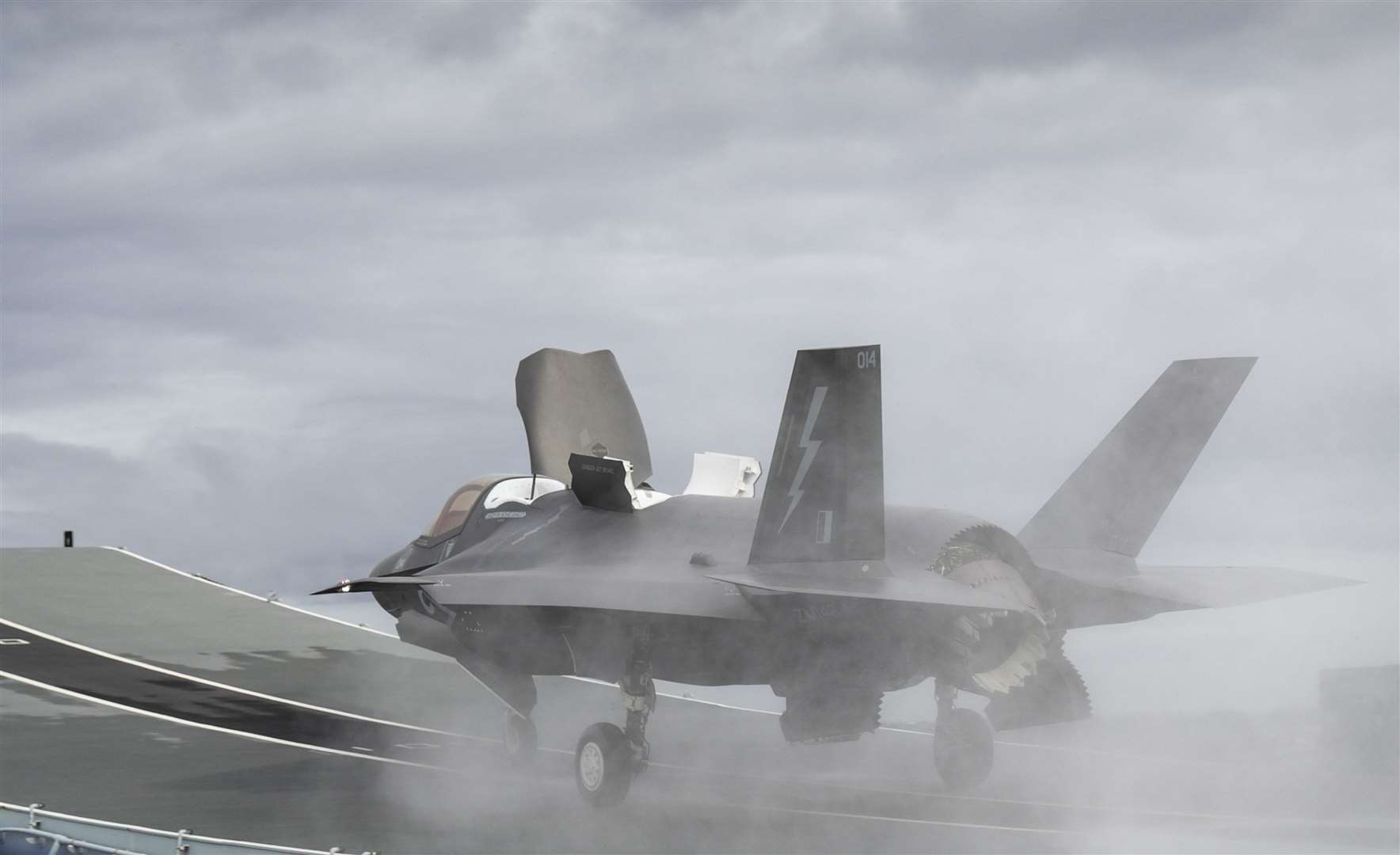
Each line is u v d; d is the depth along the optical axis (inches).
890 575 1461.6
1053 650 1643.7
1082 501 1713.8
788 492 1501.0
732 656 1633.9
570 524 1844.2
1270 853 1273.4
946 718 1743.4
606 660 1775.3
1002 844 1373.0
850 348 1437.0
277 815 1545.3
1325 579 1701.5
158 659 2824.8
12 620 3171.8
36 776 1792.6
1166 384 1680.6
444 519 2055.9
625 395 2132.1
